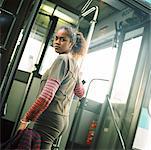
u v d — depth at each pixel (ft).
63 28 5.82
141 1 9.14
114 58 12.93
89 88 13.57
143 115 9.76
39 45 11.62
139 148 9.51
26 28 7.29
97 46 16.01
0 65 6.86
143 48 10.62
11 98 10.44
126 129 9.98
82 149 12.75
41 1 7.68
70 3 13.52
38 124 5.09
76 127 12.81
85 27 13.62
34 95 10.27
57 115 5.19
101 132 11.91
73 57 6.15
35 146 4.75
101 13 14.06
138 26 11.10
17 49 7.10
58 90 5.32
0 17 7.29
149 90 9.96
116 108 11.45
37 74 10.52
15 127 9.52
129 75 11.18
